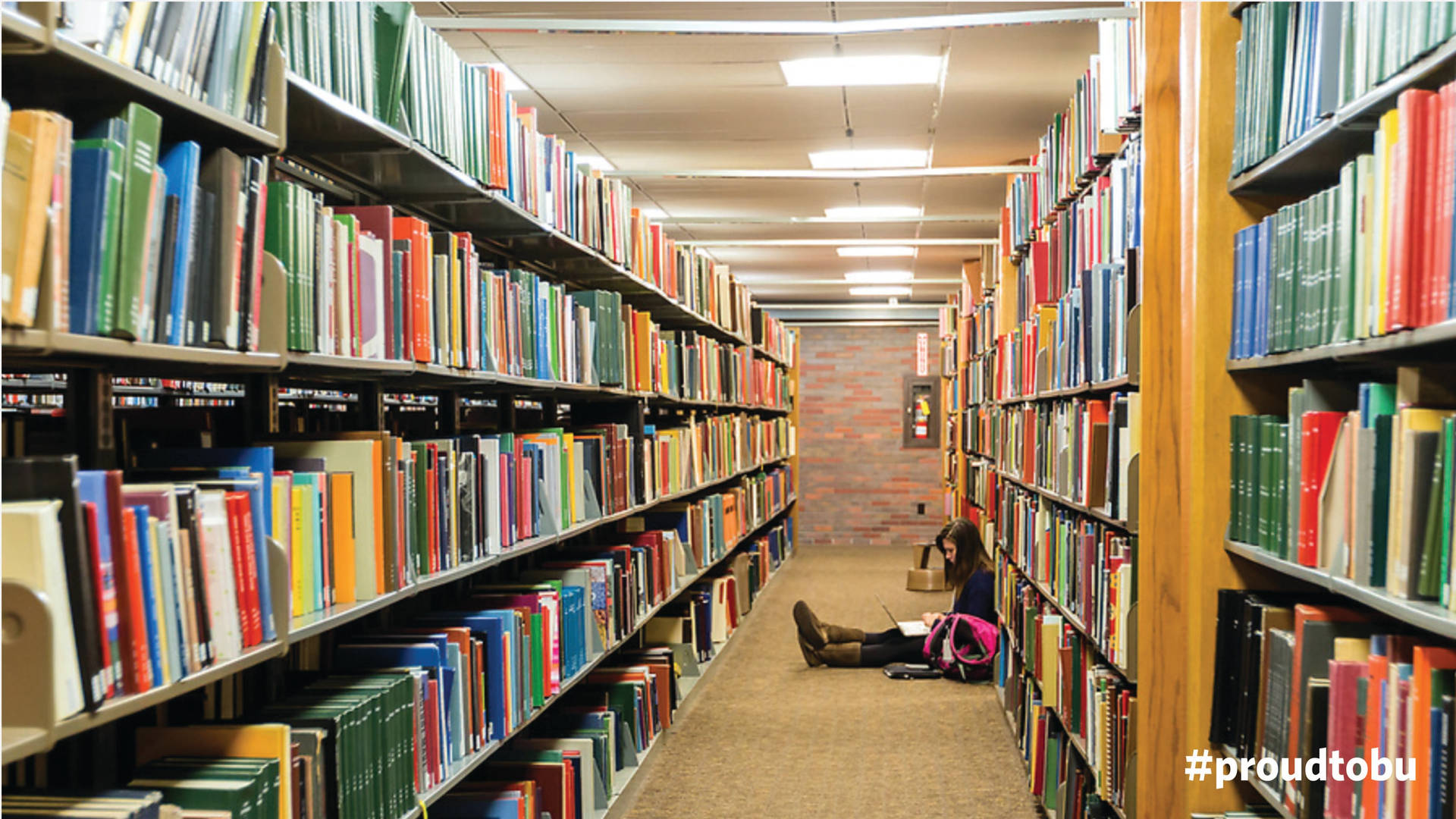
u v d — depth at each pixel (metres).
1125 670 2.82
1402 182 1.49
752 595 8.70
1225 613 2.26
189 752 1.85
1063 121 4.18
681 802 4.21
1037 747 4.18
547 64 5.34
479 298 2.96
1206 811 2.34
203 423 2.40
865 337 14.86
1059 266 4.20
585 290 4.70
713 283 7.24
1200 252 2.33
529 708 3.21
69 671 1.29
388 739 2.25
